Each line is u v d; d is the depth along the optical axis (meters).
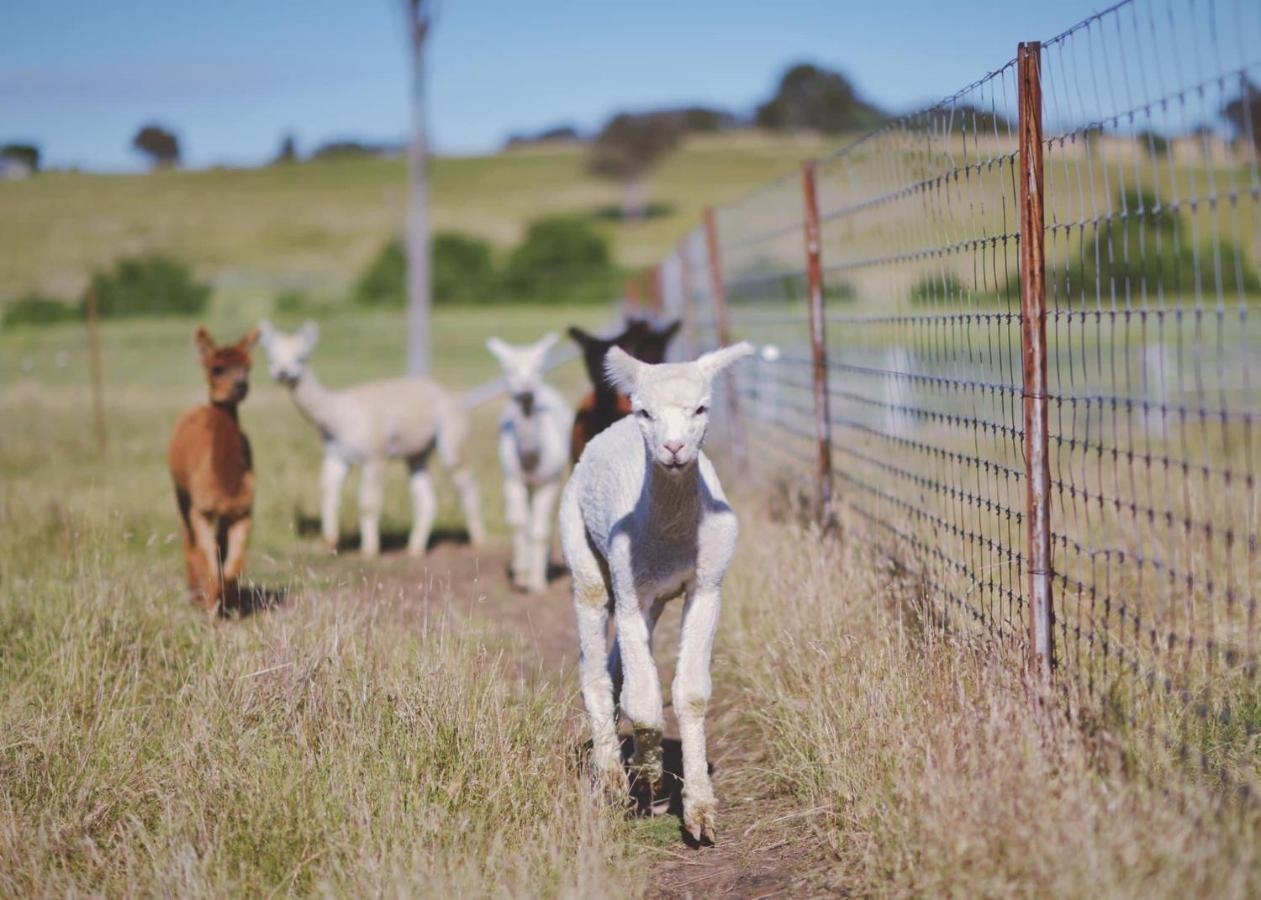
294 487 12.51
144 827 4.42
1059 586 6.08
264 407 21.72
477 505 11.05
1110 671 4.76
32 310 41.41
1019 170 4.63
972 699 4.48
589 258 54.50
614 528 4.70
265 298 46.88
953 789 3.88
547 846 4.24
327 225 67.81
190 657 6.11
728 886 4.26
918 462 9.28
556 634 7.63
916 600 5.75
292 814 4.39
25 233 60.62
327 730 4.91
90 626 6.26
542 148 114.62
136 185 82.19
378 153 111.44
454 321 43.28
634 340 8.30
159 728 5.24
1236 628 5.27
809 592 6.04
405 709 5.01
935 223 5.97
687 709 4.61
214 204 73.81
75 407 20.28
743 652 6.20
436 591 8.57
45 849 4.28
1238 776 4.03
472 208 77.31
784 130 113.31
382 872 3.95
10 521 9.21
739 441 12.11
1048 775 3.89
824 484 7.92
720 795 5.08
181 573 8.49
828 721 4.80
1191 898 3.16
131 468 13.48
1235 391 15.31
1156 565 4.37
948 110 5.51
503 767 4.64
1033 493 4.64
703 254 13.81
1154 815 3.54
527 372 8.92
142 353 31.77
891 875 3.94
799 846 4.48
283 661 5.44
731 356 4.52
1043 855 3.50
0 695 5.53
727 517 4.66
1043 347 4.62
